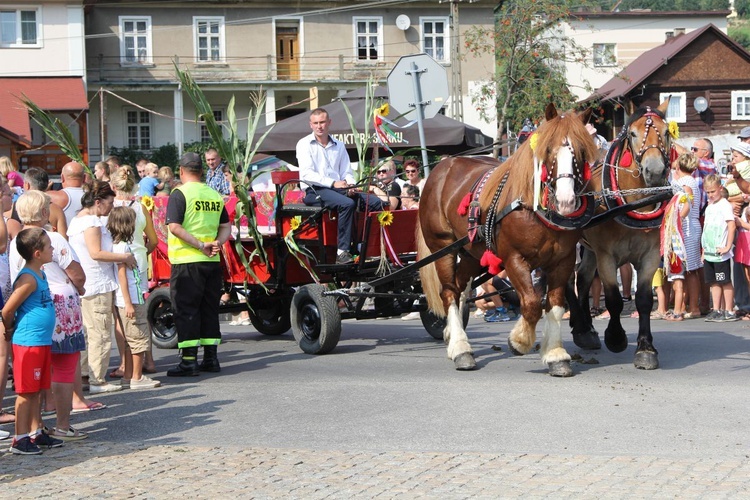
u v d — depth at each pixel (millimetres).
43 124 11703
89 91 41906
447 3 44250
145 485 5715
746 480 5441
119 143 42844
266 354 10836
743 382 8320
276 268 10828
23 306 6641
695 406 7430
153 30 42938
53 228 8922
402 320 14023
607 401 7660
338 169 11117
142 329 9000
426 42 44656
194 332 9531
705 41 44562
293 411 7672
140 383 8969
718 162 18953
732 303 12859
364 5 43500
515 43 35531
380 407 7680
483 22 44469
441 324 11516
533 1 35000
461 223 9273
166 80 42344
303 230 10641
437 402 7777
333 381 8852
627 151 8680
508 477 5625
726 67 44688
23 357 6562
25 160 36906
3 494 5605
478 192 8953
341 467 5965
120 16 42688
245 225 11016
